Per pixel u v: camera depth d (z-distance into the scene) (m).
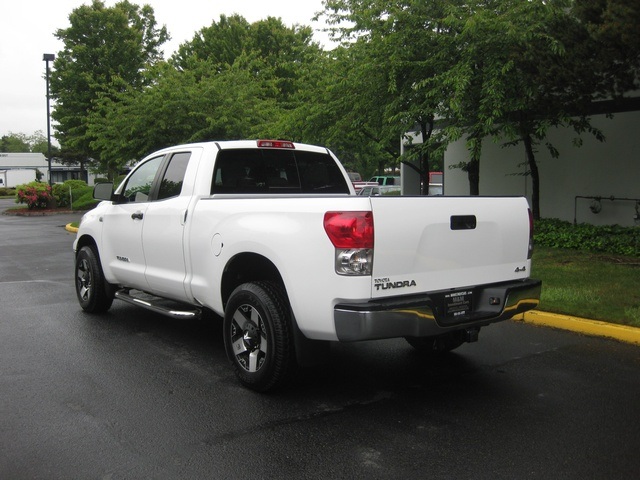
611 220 13.88
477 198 4.73
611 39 9.44
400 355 5.93
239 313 4.93
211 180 5.65
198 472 3.52
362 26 12.23
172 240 5.75
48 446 3.87
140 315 7.71
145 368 5.50
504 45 10.78
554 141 14.95
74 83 33.44
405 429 4.13
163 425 4.21
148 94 18.61
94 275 7.42
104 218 7.11
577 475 3.47
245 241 4.77
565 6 11.22
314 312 4.25
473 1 11.04
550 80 10.70
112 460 3.67
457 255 4.58
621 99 11.42
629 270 9.25
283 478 3.45
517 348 6.15
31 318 7.53
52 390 4.92
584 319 6.79
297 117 14.23
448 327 4.39
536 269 9.62
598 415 4.38
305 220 4.30
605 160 13.89
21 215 29.88
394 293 4.21
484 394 4.83
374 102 12.72
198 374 5.33
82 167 58.12
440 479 3.43
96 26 33.94
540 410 4.48
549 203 15.23
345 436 4.02
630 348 6.11
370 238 4.04
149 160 6.58
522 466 3.58
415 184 19.53
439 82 11.09
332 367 5.55
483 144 16.69
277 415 4.39
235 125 18.09
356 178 32.66
